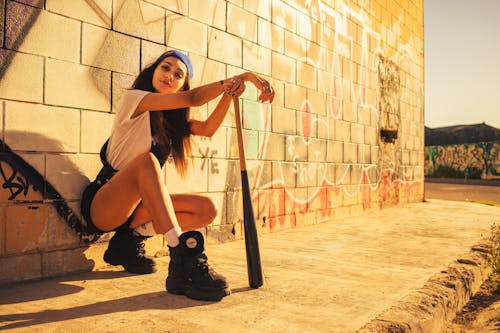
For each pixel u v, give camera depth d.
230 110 3.74
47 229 2.38
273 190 4.32
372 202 6.53
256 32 4.07
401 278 2.55
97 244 2.62
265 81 2.15
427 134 33.75
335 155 5.47
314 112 5.02
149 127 2.26
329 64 5.35
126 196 2.13
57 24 2.42
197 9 3.38
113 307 1.85
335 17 5.50
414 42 8.26
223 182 3.66
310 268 2.74
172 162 3.16
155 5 3.01
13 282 2.24
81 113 2.55
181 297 2.03
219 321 1.71
